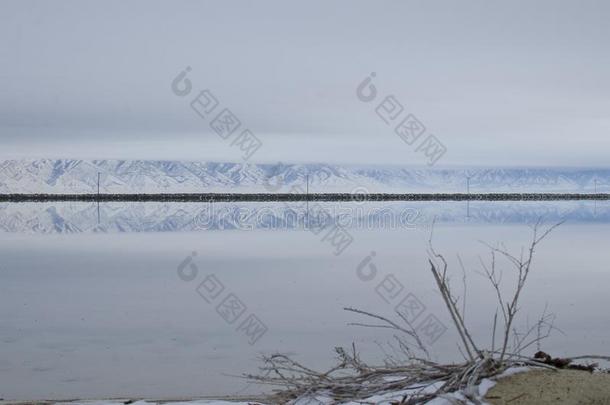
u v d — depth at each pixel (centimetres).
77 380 1013
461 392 611
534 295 1739
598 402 590
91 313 1574
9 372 1059
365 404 634
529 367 662
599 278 2070
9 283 2117
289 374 1017
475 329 1330
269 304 1678
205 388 962
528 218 6669
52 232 4844
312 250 3188
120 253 3142
